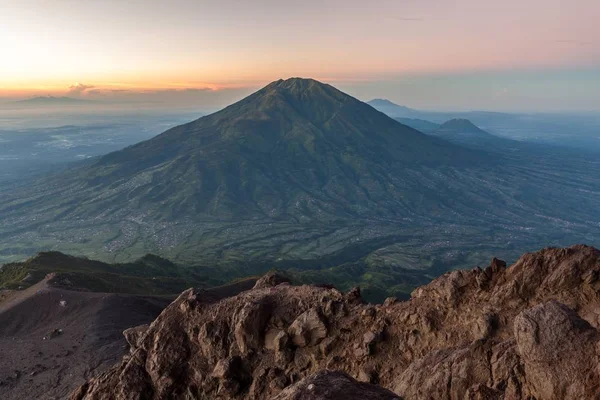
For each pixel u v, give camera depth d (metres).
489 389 12.41
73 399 24.02
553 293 16.50
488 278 18.50
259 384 19.83
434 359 15.98
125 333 27.42
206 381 20.97
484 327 16.06
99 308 59.69
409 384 15.48
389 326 19.55
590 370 10.63
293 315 21.97
